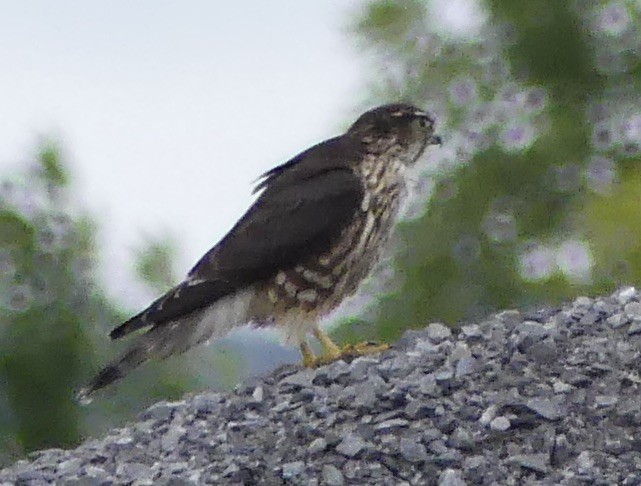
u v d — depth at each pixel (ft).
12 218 70.44
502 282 85.76
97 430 67.31
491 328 40.81
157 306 42.11
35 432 67.15
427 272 86.02
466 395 37.11
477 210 88.63
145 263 71.51
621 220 85.97
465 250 87.45
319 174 43.78
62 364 67.92
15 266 69.72
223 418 37.99
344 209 43.11
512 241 88.53
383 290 85.71
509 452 35.19
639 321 39.91
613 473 34.24
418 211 88.43
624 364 37.96
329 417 36.88
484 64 94.53
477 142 92.58
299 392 38.40
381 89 92.48
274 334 43.32
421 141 45.03
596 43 94.89
